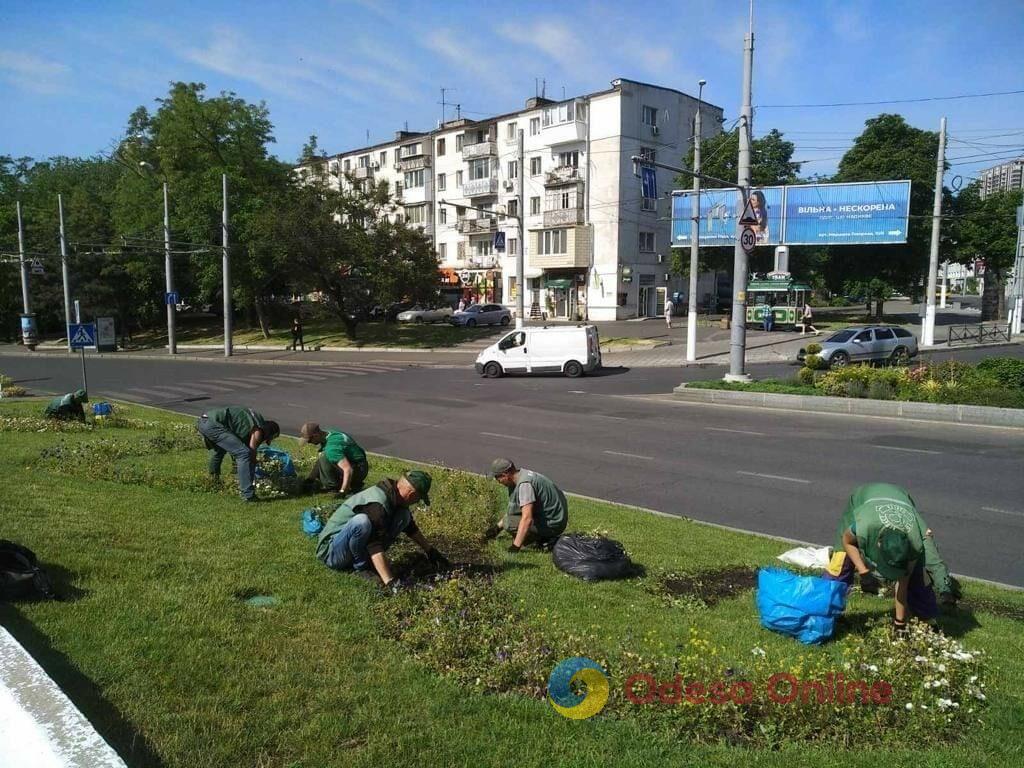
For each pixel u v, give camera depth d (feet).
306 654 13.66
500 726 11.48
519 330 88.28
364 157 229.25
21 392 69.10
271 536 21.85
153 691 11.64
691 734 11.71
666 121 169.17
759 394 61.93
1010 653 16.17
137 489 28.04
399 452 44.27
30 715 8.41
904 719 12.46
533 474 22.98
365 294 136.46
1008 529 27.99
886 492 17.37
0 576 14.75
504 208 187.32
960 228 153.17
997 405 52.03
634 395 70.18
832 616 15.97
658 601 18.44
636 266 168.45
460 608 15.46
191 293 173.88
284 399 70.38
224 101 151.23
